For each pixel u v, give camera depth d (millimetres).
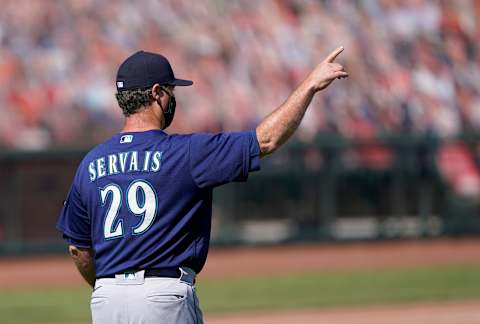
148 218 12547
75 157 70938
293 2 86938
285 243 73812
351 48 85000
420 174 77875
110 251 12711
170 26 81812
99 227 12836
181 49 80312
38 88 73688
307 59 83438
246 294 50344
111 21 80250
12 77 73938
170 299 12453
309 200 74875
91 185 12930
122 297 12500
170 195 12578
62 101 73250
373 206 76625
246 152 12484
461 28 89625
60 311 43531
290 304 45781
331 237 75125
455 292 49688
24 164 69625
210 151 12555
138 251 12555
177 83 13180
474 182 78750
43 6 79188
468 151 79125
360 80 82250
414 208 77688
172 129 74250
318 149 75312
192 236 12766
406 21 88625
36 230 69188
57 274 60562
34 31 77562
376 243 76125
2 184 68875
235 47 81750
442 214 78250
